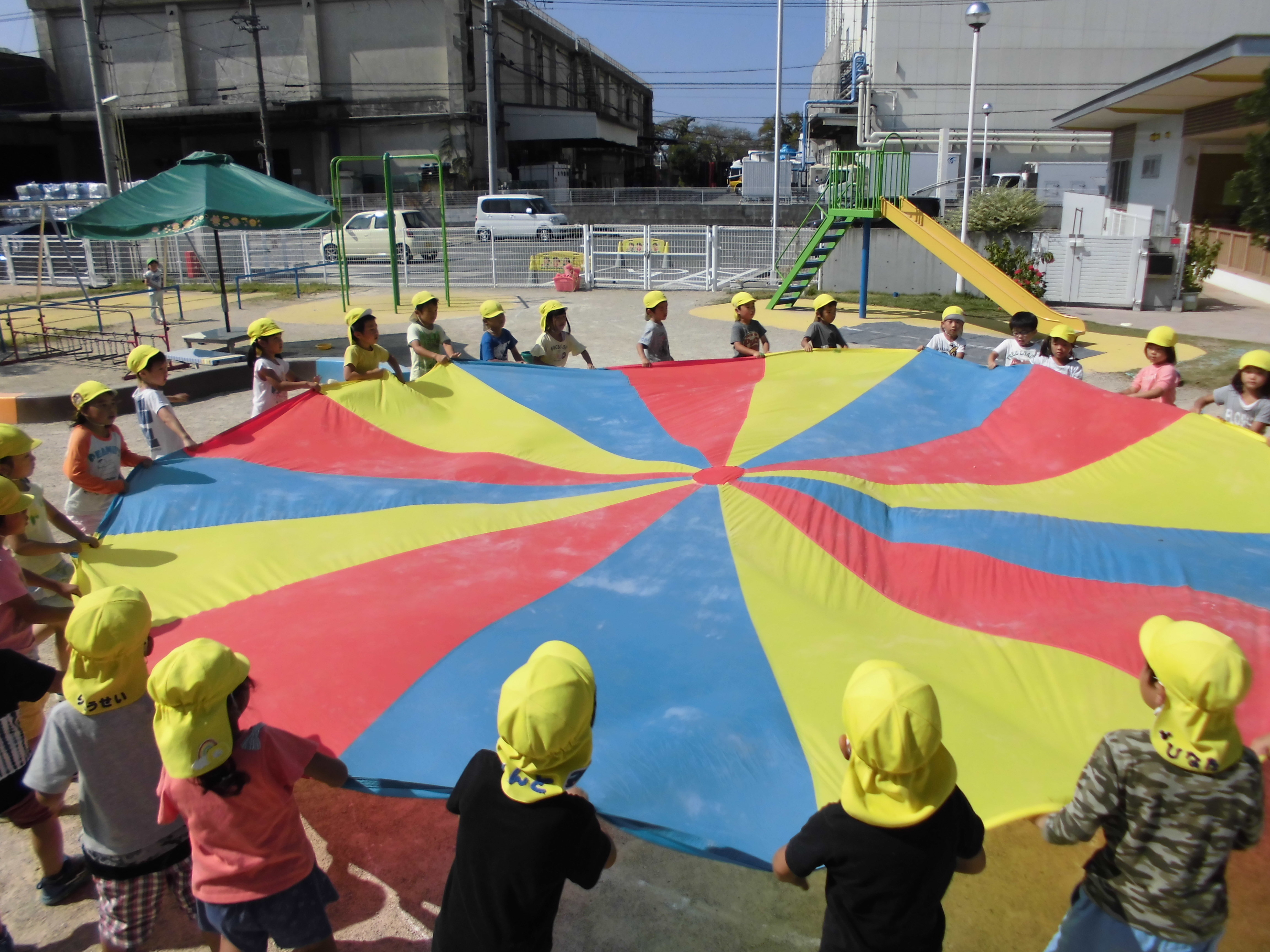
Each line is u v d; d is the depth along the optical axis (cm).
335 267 2392
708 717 290
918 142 3744
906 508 452
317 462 535
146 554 423
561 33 5388
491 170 3647
